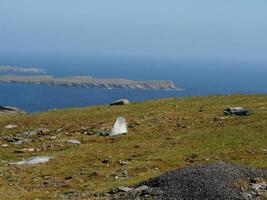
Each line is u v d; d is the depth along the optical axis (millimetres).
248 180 36375
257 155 50375
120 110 91875
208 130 66062
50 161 55219
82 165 52312
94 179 45875
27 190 43312
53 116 89438
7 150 62688
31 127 78688
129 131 71000
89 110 94688
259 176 37406
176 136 64625
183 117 78938
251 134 60719
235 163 44312
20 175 49375
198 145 57344
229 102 93375
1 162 56062
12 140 69188
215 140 59094
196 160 50312
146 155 54656
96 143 64438
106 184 42688
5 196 40562
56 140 67500
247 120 70938
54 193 41281
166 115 82000
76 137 69125
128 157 54375
